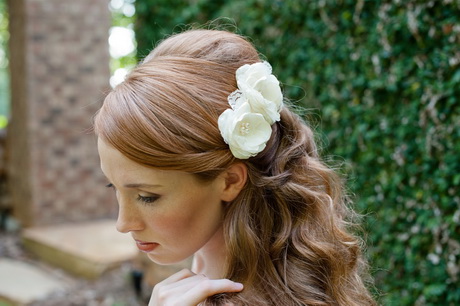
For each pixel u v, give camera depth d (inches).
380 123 80.2
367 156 82.4
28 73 189.3
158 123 32.6
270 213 38.4
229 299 35.2
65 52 194.4
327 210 41.0
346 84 85.0
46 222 194.9
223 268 40.2
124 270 153.6
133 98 33.5
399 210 78.8
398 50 75.9
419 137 74.6
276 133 39.3
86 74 198.4
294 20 92.4
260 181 37.0
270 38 96.9
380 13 77.4
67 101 196.2
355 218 53.9
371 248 82.1
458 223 69.9
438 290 72.2
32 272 165.2
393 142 78.9
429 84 72.2
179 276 37.7
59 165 196.5
